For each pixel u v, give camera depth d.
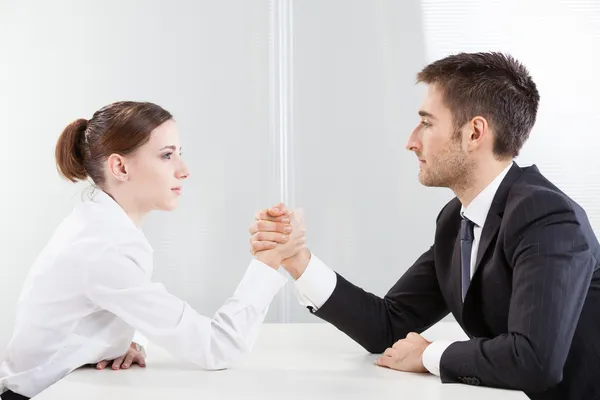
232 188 2.61
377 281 2.61
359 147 2.60
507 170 1.47
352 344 1.72
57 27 2.60
